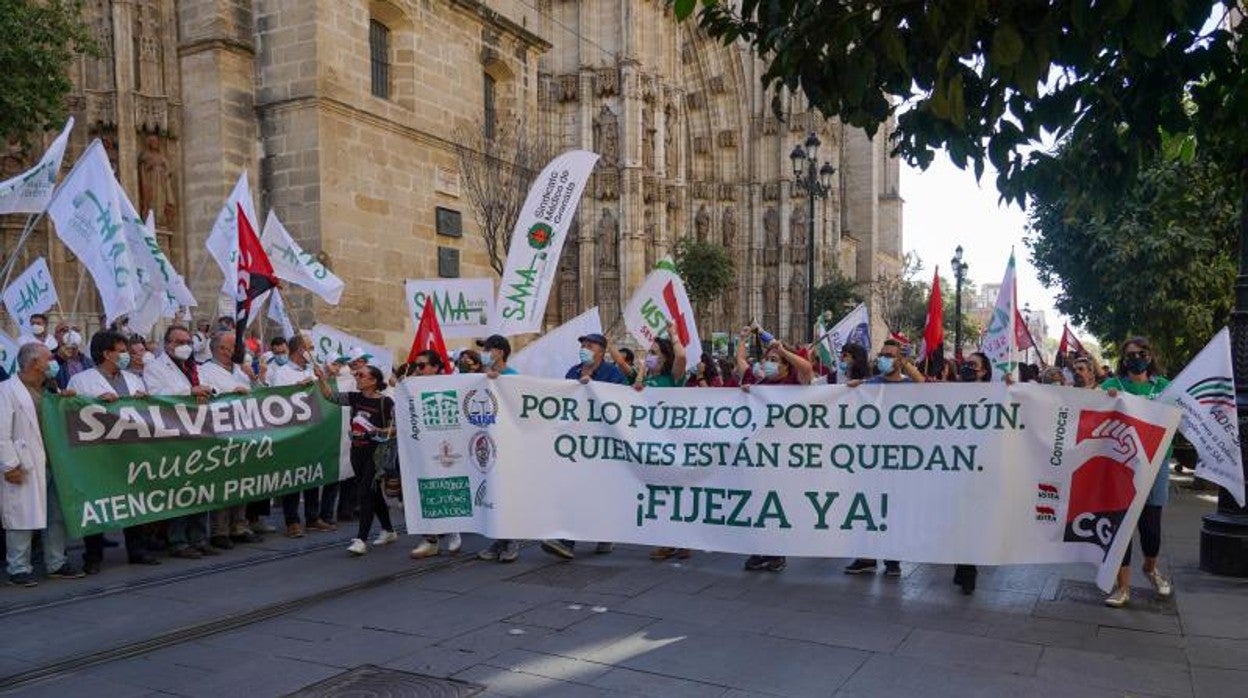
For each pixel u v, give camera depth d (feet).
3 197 31.07
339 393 34.19
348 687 17.22
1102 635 20.72
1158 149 19.21
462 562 28.40
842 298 158.20
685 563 28.40
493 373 27.81
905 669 18.30
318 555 29.19
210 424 28.60
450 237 64.80
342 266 55.62
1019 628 21.22
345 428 32.81
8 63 44.06
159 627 20.85
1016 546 23.71
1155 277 50.72
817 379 44.80
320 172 54.54
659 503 26.96
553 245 31.58
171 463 27.45
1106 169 17.56
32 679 17.49
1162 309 51.26
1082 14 13.12
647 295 33.96
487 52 69.82
